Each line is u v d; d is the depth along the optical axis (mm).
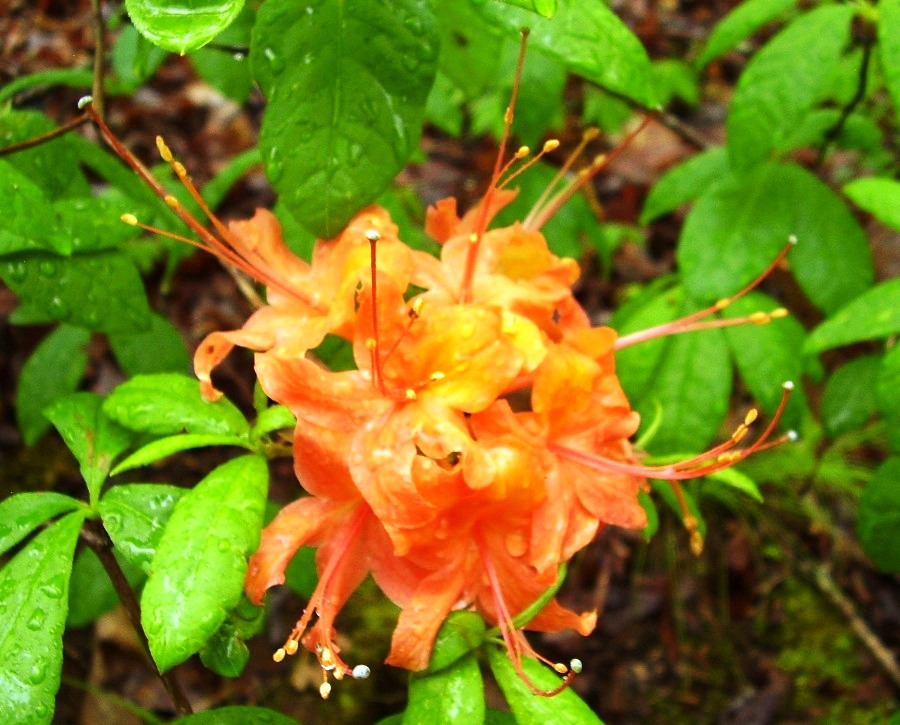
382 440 239
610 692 484
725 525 529
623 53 264
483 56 344
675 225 656
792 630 502
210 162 618
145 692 443
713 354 385
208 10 216
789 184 383
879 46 321
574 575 517
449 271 268
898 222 329
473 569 249
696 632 503
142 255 498
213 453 485
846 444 529
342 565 248
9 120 313
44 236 265
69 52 554
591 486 260
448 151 656
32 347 521
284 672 453
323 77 261
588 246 620
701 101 698
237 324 530
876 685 483
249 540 232
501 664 246
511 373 242
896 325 325
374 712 442
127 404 267
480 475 233
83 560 343
